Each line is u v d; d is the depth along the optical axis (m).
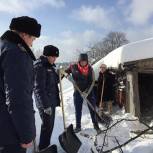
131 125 7.33
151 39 9.14
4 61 2.77
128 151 5.25
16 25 2.98
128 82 9.04
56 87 5.32
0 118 2.83
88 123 7.99
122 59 9.23
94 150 5.31
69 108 9.09
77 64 7.32
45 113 5.03
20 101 2.71
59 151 5.49
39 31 3.11
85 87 7.26
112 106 9.70
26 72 2.81
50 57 5.10
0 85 2.82
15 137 2.85
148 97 10.65
